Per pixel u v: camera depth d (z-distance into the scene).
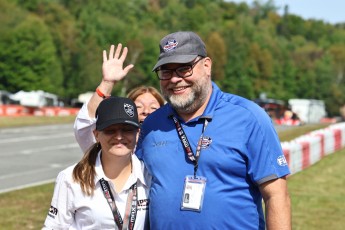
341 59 167.00
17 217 10.68
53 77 97.19
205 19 173.88
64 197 4.41
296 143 16.00
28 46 94.00
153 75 105.31
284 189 4.30
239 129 4.29
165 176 4.38
